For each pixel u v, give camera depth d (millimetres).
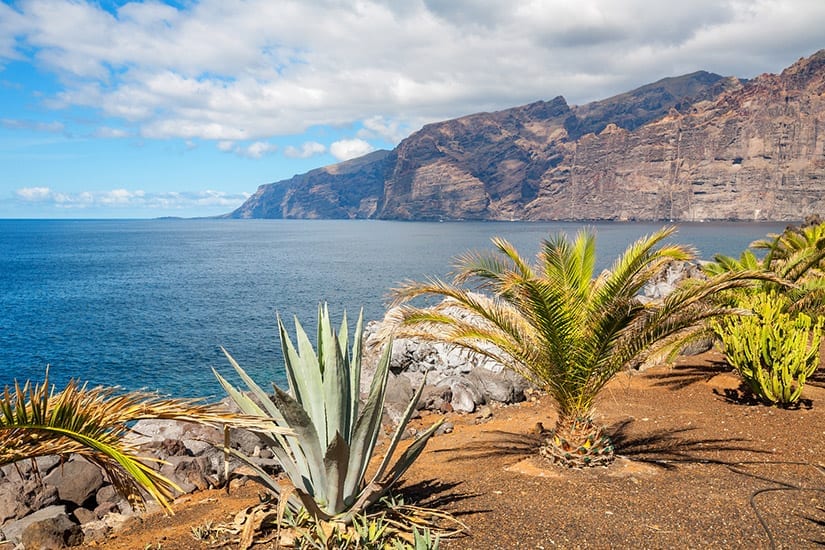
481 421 9500
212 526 4809
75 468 6031
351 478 4531
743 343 9562
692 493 5496
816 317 11422
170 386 19469
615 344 6543
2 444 2678
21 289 52094
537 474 6219
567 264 6609
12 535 4961
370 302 41469
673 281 20047
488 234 193750
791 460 6551
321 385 4617
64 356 24281
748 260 12922
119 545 4699
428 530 4207
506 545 4340
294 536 4230
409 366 12008
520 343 6691
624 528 4664
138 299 44406
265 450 7547
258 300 43312
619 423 8531
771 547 4332
